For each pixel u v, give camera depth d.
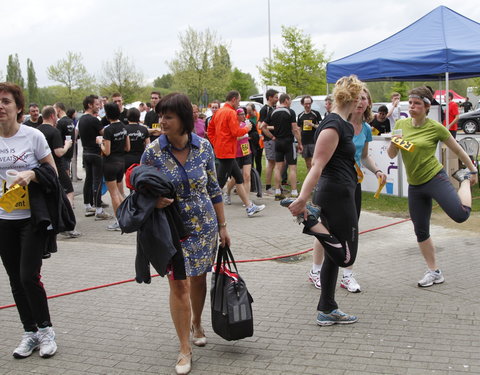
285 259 6.62
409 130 5.29
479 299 5.00
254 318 4.72
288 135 10.27
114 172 8.29
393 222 8.33
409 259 6.39
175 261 3.63
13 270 4.12
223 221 4.03
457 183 10.27
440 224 8.14
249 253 6.85
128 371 3.84
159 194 3.49
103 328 4.64
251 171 10.90
